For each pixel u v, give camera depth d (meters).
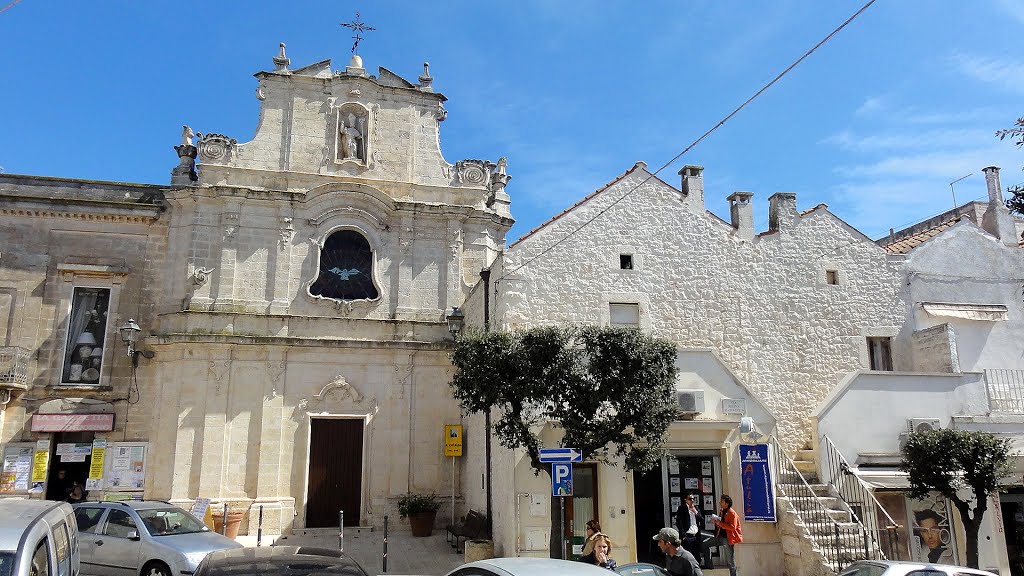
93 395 23.86
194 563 13.65
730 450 18.06
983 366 21.48
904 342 21.25
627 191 20.44
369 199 25.72
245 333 23.77
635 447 15.45
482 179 27.17
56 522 8.09
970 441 15.23
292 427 23.64
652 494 17.81
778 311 20.62
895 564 10.82
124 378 24.12
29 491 22.89
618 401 14.43
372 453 24.09
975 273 22.20
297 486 23.31
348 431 24.22
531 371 14.42
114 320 24.50
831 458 18.69
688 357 18.48
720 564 17.38
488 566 7.88
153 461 22.98
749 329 20.33
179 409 22.95
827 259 21.31
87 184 25.25
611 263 19.81
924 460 15.61
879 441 19.14
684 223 20.58
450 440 23.75
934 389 19.72
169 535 14.64
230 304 23.88
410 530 23.55
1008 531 18.88
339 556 8.94
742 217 21.06
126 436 23.70
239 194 24.61
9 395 23.17
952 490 15.55
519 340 14.91
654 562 17.31
